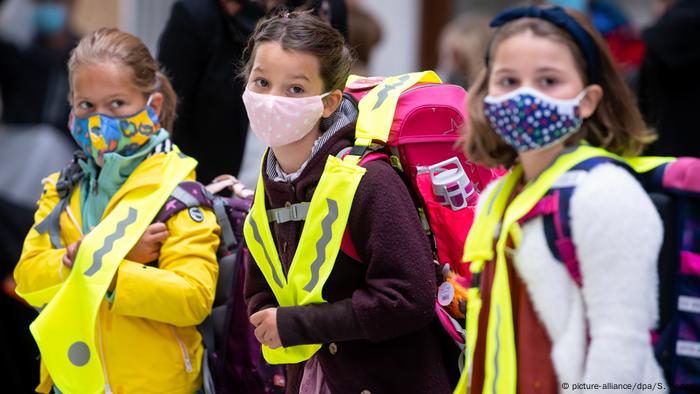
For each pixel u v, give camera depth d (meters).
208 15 8.62
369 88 6.39
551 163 5.05
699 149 9.80
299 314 5.69
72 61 6.71
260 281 6.18
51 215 6.86
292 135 5.75
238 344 6.76
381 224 5.58
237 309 6.74
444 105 6.06
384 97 6.07
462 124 6.05
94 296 6.31
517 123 5.00
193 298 6.38
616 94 5.14
